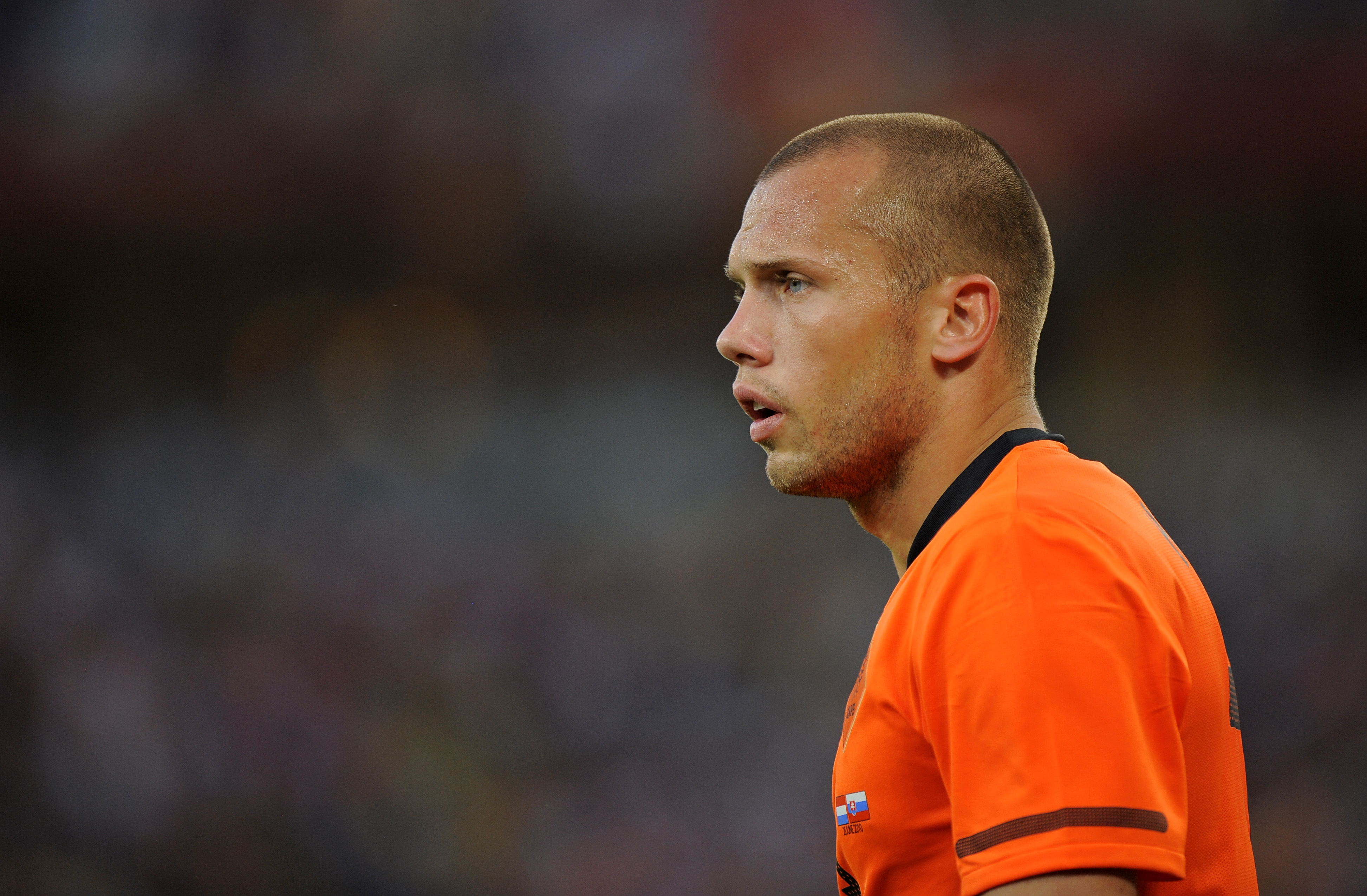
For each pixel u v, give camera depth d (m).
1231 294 43.78
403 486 50.53
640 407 53.56
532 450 52.72
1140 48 39.31
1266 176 41.12
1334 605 34.94
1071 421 45.19
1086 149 40.75
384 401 52.47
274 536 47.06
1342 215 41.97
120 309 50.62
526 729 37.12
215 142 42.97
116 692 36.66
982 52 40.00
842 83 40.91
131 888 32.69
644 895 32.06
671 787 34.91
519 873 32.72
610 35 41.91
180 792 34.41
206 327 51.25
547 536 47.06
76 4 41.53
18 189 43.78
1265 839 29.20
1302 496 40.75
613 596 42.28
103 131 42.62
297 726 36.31
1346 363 43.44
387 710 37.41
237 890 32.59
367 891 32.78
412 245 48.47
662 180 44.31
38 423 50.50
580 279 52.53
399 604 41.72
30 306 49.78
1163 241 43.53
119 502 48.88
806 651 40.06
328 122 42.75
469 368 53.66
